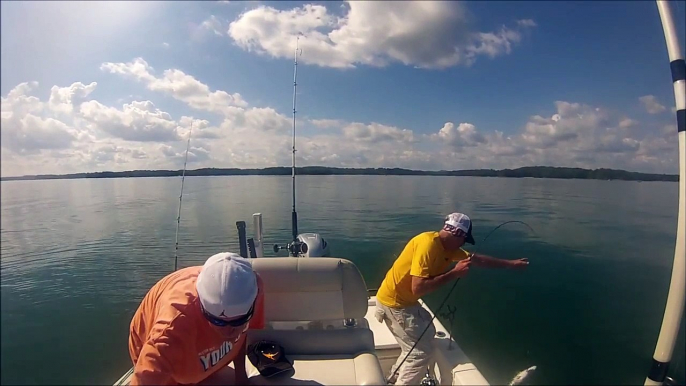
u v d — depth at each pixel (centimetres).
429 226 1057
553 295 706
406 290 275
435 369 291
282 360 196
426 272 261
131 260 768
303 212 1185
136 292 656
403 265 276
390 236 959
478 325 605
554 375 484
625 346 543
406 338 279
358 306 221
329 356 209
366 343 215
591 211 1339
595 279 773
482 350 538
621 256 902
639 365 497
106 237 984
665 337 306
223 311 138
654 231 1095
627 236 1051
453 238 266
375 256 811
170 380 141
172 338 140
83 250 926
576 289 728
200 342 150
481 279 800
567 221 1202
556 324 604
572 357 519
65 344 623
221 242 759
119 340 625
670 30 303
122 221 1103
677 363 489
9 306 709
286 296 218
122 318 638
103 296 665
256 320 184
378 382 186
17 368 582
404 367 277
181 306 146
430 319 283
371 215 1195
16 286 784
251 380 188
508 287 751
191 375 153
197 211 1084
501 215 1260
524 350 526
